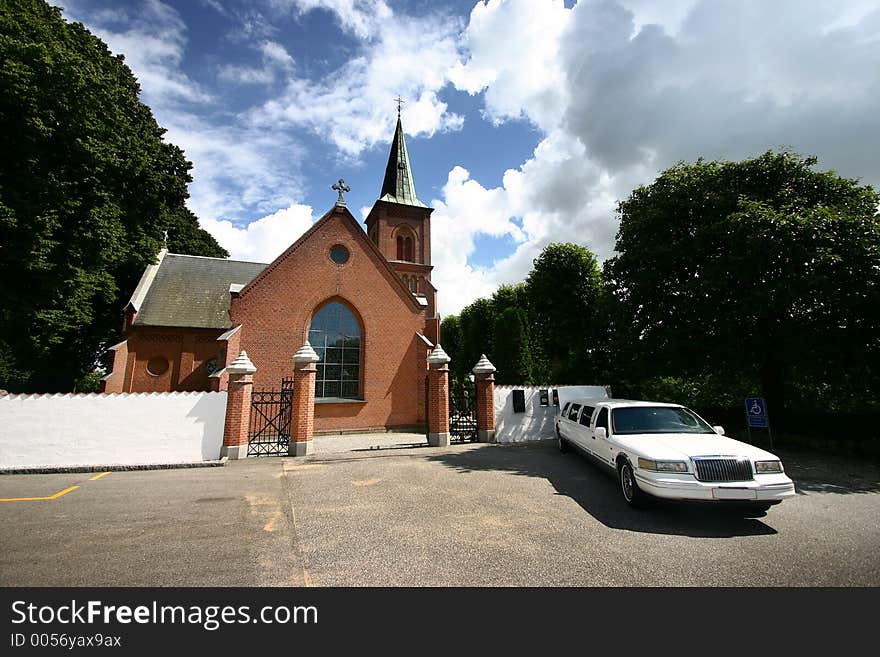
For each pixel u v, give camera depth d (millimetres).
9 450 9836
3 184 13922
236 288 17312
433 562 4461
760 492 5527
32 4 17422
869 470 9195
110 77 17797
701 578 4082
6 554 4738
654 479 5840
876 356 10680
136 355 19547
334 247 19219
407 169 40812
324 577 4145
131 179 19000
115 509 6496
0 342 17328
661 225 14242
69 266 15844
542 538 5137
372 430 18203
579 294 25672
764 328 12039
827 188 11938
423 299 21500
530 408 14633
